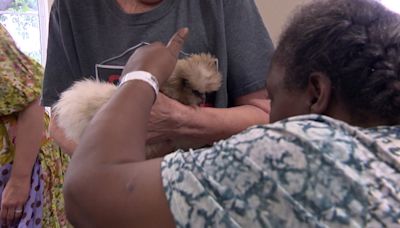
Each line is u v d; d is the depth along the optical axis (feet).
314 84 1.96
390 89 1.86
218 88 3.19
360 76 1.86
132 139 2.03
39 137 5.12
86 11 3.28
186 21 3.22
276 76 2.13
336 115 1.96
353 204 1.60
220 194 1.71
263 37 3.33
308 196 1.63
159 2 3.25
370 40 1.87
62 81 3.51
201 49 3.24
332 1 2.03
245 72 3.25
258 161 1.73
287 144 1.73
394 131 1.84
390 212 1.59
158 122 2.93
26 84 4.90
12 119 5.12
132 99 2.19
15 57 4.89
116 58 3.23
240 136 1.85
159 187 1.80
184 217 1.72
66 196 1.96
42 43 8.47
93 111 2.73
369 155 1.72
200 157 1.84
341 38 1.89
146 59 2.42
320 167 1.66
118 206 1.82
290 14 2.22
